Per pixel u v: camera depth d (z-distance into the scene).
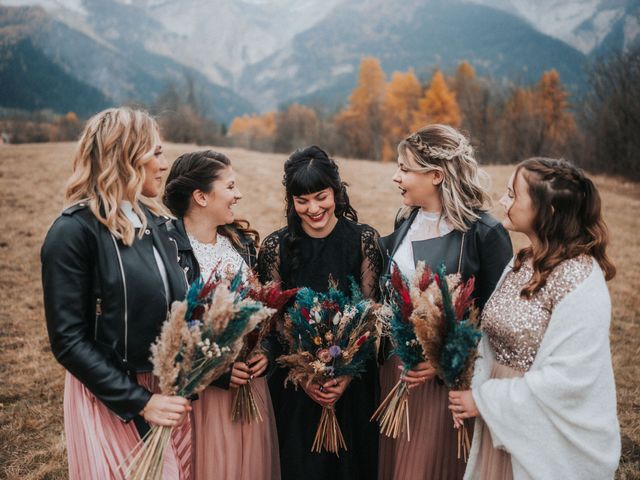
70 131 56.78
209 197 2.68
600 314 1.98
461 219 2.72
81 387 2.22
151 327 2.19
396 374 2.91
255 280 2.58
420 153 2.75
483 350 2.37
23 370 5.09
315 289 2.89
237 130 115.94
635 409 4.24
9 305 7.05
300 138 62.19
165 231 2.41
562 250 2.11
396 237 2.96
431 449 2.78
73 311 2.05
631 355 5.38
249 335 2.54
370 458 2.94
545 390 1.99
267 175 18.78
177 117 50.69
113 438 2.18
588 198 2.11
